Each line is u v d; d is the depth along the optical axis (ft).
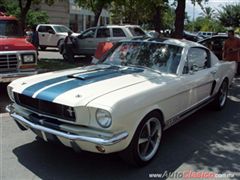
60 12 105.50
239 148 17.42
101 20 124.57
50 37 71.46
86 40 53.83
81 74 15.90
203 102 20.59
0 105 24.11
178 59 17.94
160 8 67.72
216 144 17.87
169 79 16.53
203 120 21.95
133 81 15.25
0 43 24.53
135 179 13.79
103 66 18.24
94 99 12.91
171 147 17.20
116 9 97.04
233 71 25.52
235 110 24.59
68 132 13.10
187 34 88.12
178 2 41.63
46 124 13.66
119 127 12.80
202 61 20.63
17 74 24.90
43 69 38.45
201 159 15.93
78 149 13.29
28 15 89.04
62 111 13.12
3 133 18.40
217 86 22.50
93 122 12.76
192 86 18.10
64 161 15.16
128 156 14.10
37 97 13.75
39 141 17.29
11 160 15.14
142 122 14.17
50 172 14.16
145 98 14.05
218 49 41.83
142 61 18.29
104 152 12.89
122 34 52.06
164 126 16.26
